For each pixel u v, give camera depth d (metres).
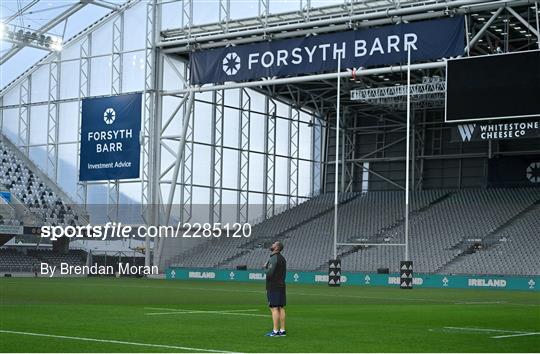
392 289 35.31
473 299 27.50
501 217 46.59
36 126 52.47
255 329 13.76
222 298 25.20
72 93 51.09
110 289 30.39
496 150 49.84
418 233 47.44
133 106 45.84
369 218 50.50
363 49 39.66
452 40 37.50
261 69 42.41
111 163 46.31
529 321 17.52
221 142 49.88
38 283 35.53
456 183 51.75
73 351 10.28
